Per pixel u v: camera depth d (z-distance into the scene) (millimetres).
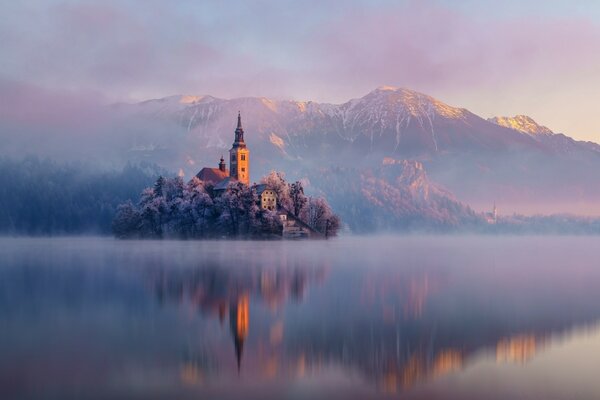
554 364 42969
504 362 43531
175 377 39219
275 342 48656
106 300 70250
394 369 41500
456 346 48000
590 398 35906
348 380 39000
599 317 61344
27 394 35688
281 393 36625
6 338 49219
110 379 38594
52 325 54750
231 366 41688
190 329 53500
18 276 95625
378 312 63281
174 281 90438
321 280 94375
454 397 35938
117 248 184500
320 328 54500
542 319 59938
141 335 50844
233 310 64000
